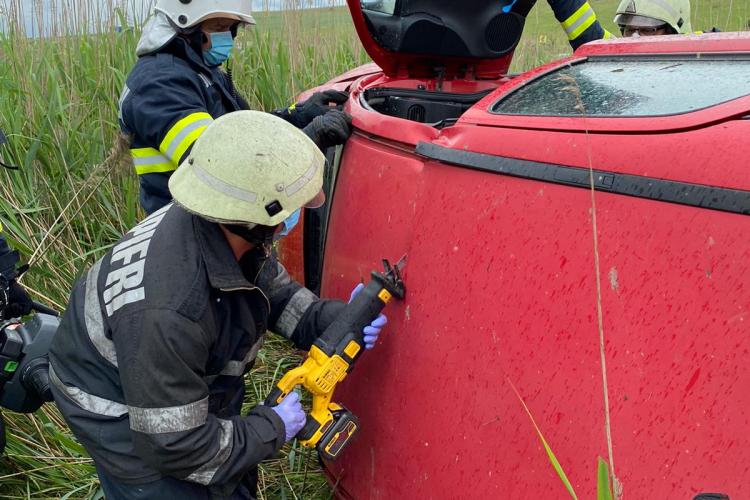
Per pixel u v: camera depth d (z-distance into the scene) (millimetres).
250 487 2045
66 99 4133
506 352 1344
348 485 1904
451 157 1539
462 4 2467
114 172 3334
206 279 1549
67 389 1706
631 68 1613
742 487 987
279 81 4504
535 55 5430
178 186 1514
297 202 1488
